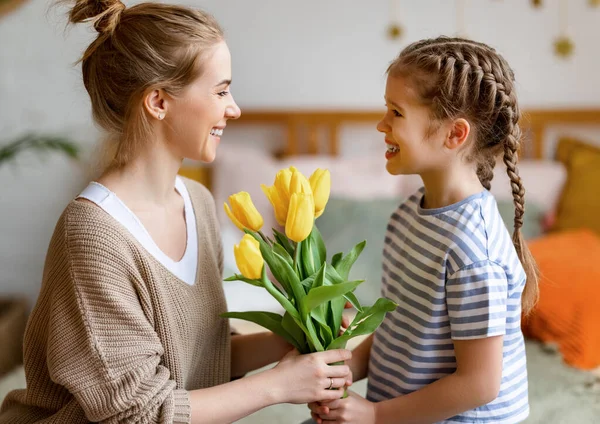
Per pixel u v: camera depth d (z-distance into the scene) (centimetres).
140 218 108
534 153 285
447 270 105
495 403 109
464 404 103
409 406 107
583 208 264
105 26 104
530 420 154
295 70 285
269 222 268
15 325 268
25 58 279
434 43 113
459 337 103
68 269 99
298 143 293
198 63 103
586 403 162
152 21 103
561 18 275
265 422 152
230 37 282
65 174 291
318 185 101
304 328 101
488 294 100
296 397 103
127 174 108
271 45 283
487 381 102
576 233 240
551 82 281
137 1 207
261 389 101
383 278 125
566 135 286
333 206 251
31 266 299
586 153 274
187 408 98
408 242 115
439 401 104
